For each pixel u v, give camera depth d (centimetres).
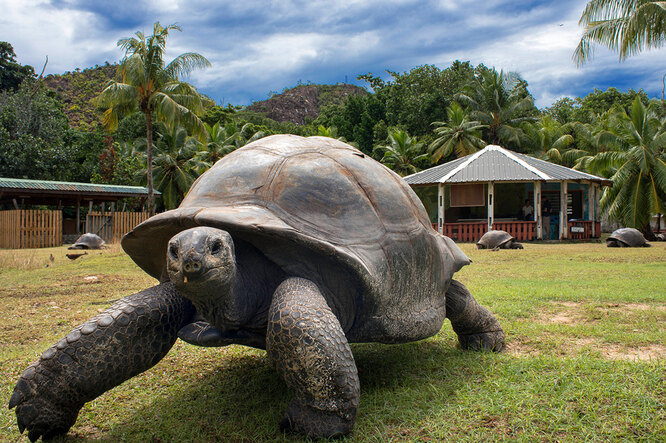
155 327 249
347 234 262
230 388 313
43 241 2056
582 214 2383
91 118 6825
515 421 241
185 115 2209
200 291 220
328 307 235
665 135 2050
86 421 271
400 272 283
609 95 4484
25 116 3094
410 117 3962
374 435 231
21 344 462
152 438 248
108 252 1551
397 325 282
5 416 277
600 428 231
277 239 246
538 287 733
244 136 4562
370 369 338
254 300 249
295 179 272
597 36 1346
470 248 1697
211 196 274
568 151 3453
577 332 432
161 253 301
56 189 2184
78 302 693
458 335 396
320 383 219
